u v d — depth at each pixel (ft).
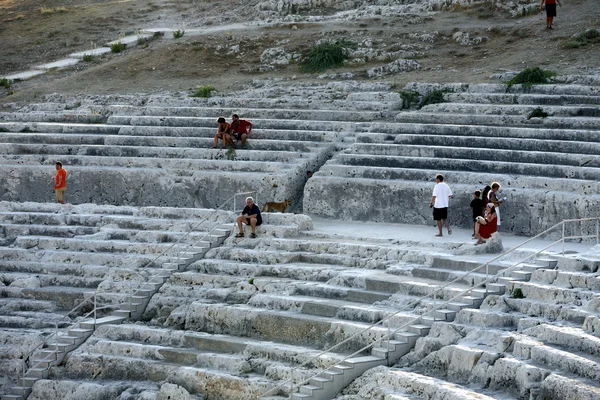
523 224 104.58
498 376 72.95
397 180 113.60
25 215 119.24
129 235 112.98
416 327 83.15
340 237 105.91
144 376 92.02
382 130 125.39
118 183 126.11
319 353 85.51
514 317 79.82
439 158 114.62
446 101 132.98
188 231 111.86
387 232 107.45
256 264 101.96
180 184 123.34
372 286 92.32
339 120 132.67
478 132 119.44
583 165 107.14
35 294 107.34
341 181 115.75
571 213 101.09
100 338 98.17
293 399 79.92
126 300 103.14
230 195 120.67
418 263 95.61
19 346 99.25
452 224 109.09
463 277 85.97
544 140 112.98
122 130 136.26
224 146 127.24
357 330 85.40
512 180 106.83
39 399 94.27
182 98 147.54
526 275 85.15
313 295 94.48
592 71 132.67
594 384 66.80
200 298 99.86
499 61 144.87
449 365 77.36
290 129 130.31
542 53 144.15
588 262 82.58
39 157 131.34
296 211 119.44
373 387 78.13
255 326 92.48
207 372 87.04
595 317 73.31
